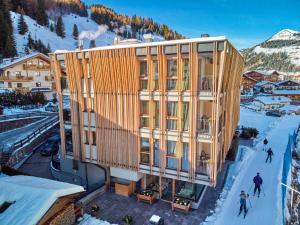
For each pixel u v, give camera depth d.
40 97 45.59
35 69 53.66
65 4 180.50
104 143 17.77
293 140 31.73
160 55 14.55
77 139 18.94
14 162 23.56
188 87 14.73
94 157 18.52
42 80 55.06
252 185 18.72
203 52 13.68
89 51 16.62
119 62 15.77
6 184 13.63
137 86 15.77
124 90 16.25
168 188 18.09
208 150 16.45
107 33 175.38
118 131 17.05
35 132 29.95
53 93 53.94
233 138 25.89
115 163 17.58
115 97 16.67
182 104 14.86
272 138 34.16
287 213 15.50
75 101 18.34
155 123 16.02
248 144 29.92
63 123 19.73
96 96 17.34
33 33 116.31
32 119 36.38
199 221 14.54
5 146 25.19
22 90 49.47
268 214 14.86
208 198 17.03
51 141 28.39
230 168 21.84
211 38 13.25
